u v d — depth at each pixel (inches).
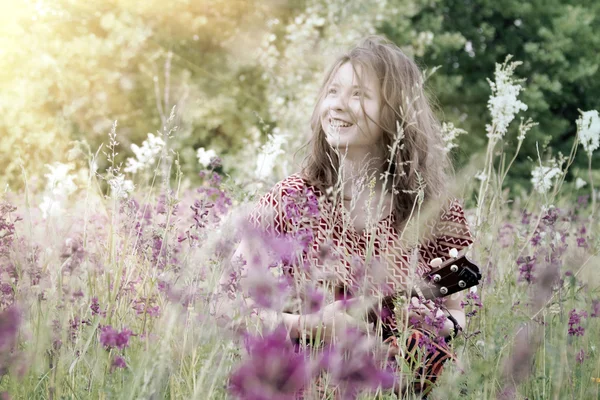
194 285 85.7
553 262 112.0
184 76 677.9
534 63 794.2
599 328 111.2
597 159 774.5
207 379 73.3
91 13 671.8
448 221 107.3
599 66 804.6
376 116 104.0
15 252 96.5
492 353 85.5
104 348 82.0
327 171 104.1
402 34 690.8
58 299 90.7
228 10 704.4
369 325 80.7
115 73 641.0
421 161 108.2
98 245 112.8
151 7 682.2
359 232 100.4
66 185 130.1
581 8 811.4
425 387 85.4
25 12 627.8
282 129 510.0
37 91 583.5
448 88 731.4
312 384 67.9
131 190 116.0
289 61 589.9
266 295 53.9
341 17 616.7
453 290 94.6
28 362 76.2
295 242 69.6
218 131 690.8
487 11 786.2
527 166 734.5
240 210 105.3
